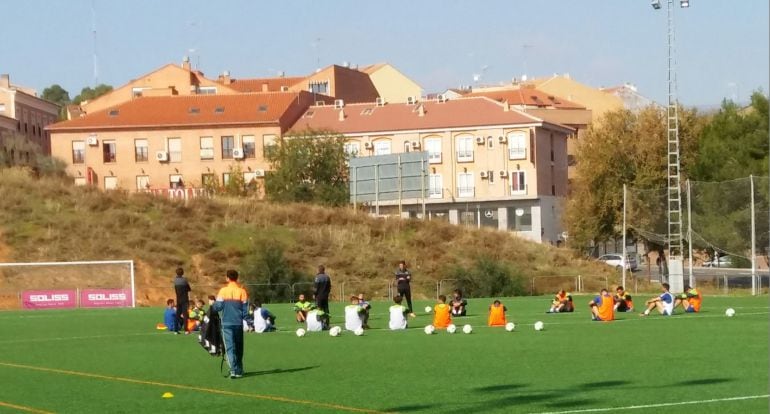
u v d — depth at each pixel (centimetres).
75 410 1720
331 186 9575
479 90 13975
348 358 2486
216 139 10756
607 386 1869
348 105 11212
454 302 4238
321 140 9769
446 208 10588
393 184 7906
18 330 3781
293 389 1925
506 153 10450
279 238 7150
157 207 7306
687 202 5872
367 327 3547
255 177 10600
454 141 10600
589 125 8406
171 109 10962
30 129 12475
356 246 7188
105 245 6656
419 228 7612
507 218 10444
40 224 6781
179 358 2583
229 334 2125
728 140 7206
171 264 6638
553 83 13325
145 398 1848
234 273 2147
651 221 6028
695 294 4169
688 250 6203
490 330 3344
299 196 9438
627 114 7950
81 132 10800
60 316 4747
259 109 10912
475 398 1764
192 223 7181
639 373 2056
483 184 10506
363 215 7781
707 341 2748
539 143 10500
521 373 2106
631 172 7769
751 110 7362
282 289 6138
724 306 4591
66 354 2759
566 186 11150
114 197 7331
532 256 7369
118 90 12694
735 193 5878
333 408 1681
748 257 5862
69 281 6225
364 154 10738
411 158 7838
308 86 12912
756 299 5241
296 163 9644
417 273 6888
